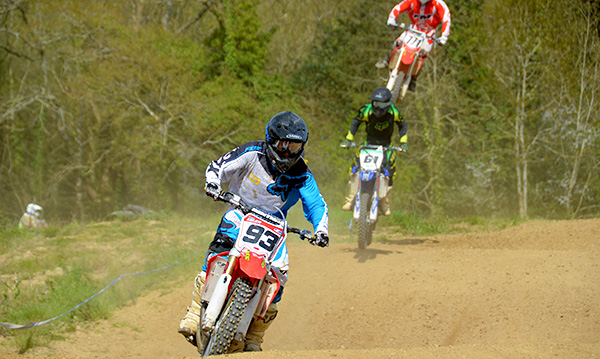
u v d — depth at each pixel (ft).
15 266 33.40
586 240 39.32
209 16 117.91
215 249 16.19
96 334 24.40
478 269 29.40
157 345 23.81
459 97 93.97
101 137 101.71
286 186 16.55
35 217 49.49
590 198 79.92
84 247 39.96
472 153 89.45
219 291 14.78
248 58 99.19
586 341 20.29
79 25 93.61
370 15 103.55
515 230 45.03
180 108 89.25
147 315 27.12
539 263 28.89
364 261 33.65
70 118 99.96
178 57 92.02
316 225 16.53
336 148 91.76
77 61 93.04
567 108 79.97
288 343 24.70
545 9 80.69
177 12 118.32
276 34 121.29
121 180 109.19
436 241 43.65
